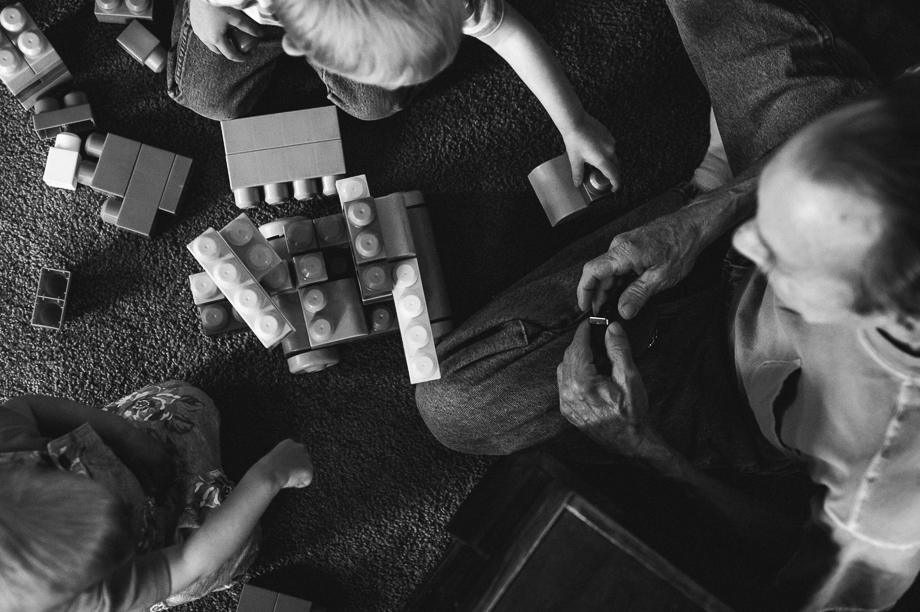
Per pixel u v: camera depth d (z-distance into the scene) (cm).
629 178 141
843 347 70
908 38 113
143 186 132
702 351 108
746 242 62
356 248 119
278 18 83
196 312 138
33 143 138
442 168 141
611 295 102
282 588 136
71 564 83
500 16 111
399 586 137
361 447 139
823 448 76
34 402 106
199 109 131
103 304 137
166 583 100
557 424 114
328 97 134
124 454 109
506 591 77
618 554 77
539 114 141
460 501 138
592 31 141
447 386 117
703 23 112
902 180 46
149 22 138
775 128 108
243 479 111
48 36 137
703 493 96
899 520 70
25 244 137
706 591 75
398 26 80
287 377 139
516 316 114
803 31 106
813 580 80
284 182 134
